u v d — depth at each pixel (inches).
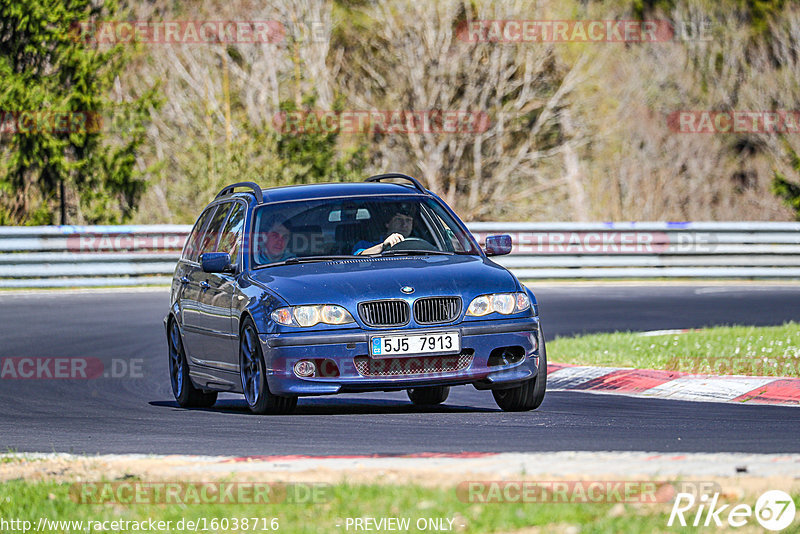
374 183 1459.2
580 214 5639.8
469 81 5300.2
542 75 5462.6
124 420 1305.4
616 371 1611.7
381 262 1282.0
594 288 3125.0
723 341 1856.5
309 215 1354.6
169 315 1520.7
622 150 5846.5
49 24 4138.8
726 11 6378.0
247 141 4138.8
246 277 1294.3
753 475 788.6
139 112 4301.2
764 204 6131.9
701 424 1149.1
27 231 3112.7
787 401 1370.6
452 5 5319.9
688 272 3371.1
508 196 5511.8
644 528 657.6
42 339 2193.7
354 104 5290.4
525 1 5393.7
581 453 916.0
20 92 4035.4
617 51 5861.2
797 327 2018.9
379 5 5369.1
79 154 4188.0
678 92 6058.1
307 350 1184.8
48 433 1211.2
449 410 1366.9
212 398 1476.4
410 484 782.5
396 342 1182.3
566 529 663.8
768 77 6259.8
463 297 1211.2
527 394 1256.8
